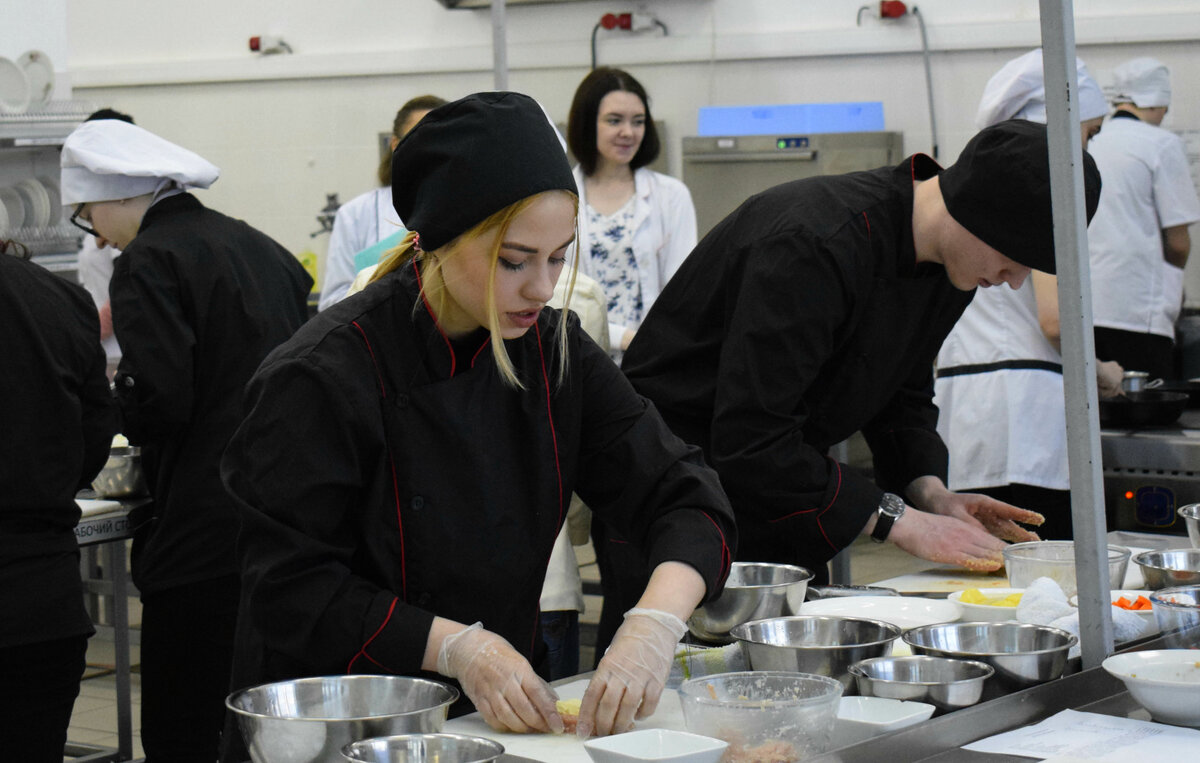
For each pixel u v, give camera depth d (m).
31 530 2.34
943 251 2.05
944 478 2.45
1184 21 5.08
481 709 1.39
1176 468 2.77
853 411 2.22
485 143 1.35
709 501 1.61
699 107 6.30
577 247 1.49
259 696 1.31
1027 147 1.89
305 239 7.34
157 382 2.81
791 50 6.04
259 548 1.44
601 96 4.15
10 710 2.32
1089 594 1.57
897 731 1.28
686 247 4.31
